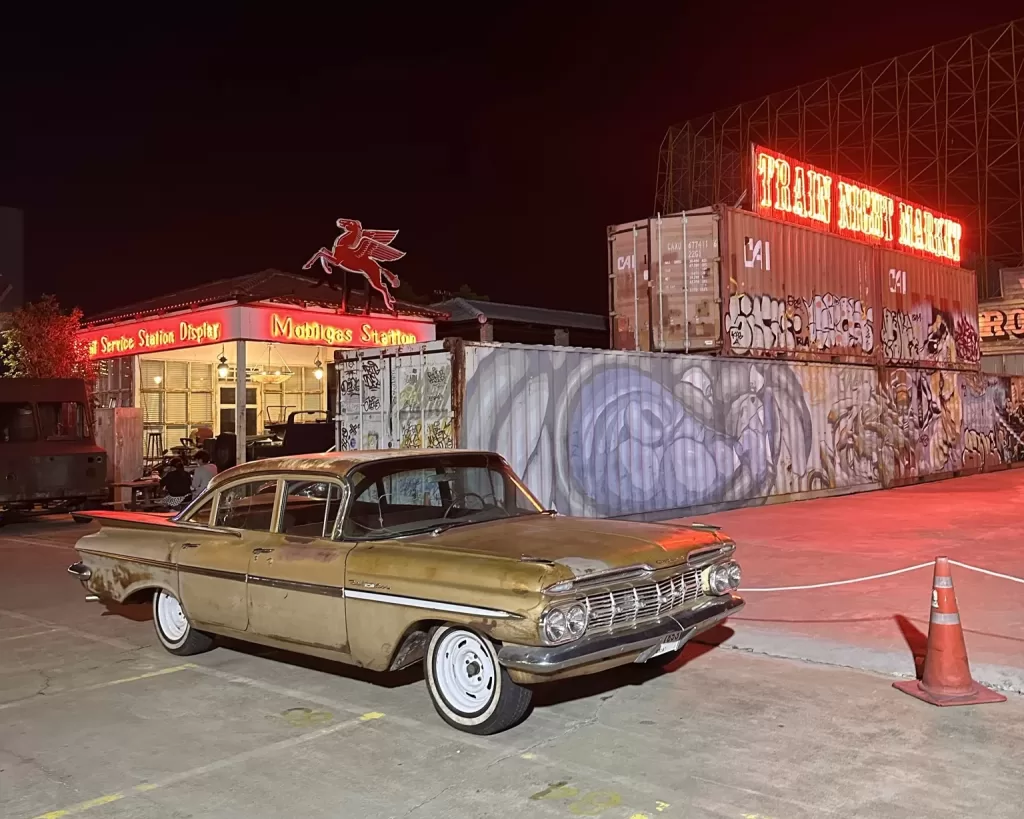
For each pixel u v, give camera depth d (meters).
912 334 20.25
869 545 10.98
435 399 11.52
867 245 18.94
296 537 5.64
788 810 3.81
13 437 15.67
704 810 3.83
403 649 5.10
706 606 5.29
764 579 8.93
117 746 4.81
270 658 6.64
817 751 4.50
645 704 5.32
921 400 20.39
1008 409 24.38
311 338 20.30
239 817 3.89
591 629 4.59
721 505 14.87
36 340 21.47
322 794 4.11
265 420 27.08
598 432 13.04
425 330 22.83
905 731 4.77
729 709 5.20
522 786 4.13
